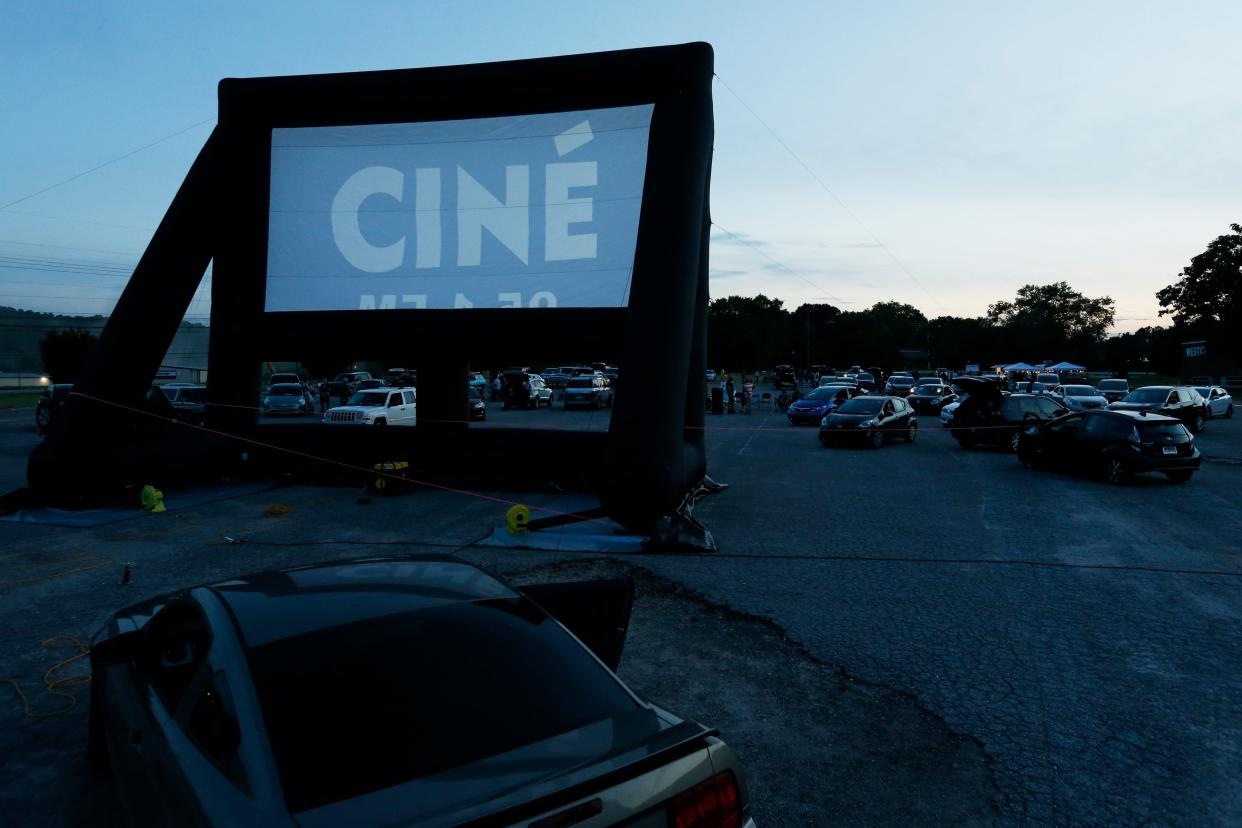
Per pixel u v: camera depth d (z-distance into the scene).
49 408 25.12
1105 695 5.31
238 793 2.13
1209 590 7.90
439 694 2.50
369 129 15.60
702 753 2.46
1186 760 4.41
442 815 1.97
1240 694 5.33
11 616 7.05
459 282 14.98
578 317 14.23
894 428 23.77
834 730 4.80
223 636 2.70
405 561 3.50
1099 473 16.56
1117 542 10.20
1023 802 3.97
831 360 127.31
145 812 2.68
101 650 3.41
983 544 10.10
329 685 2.47
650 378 11.18
